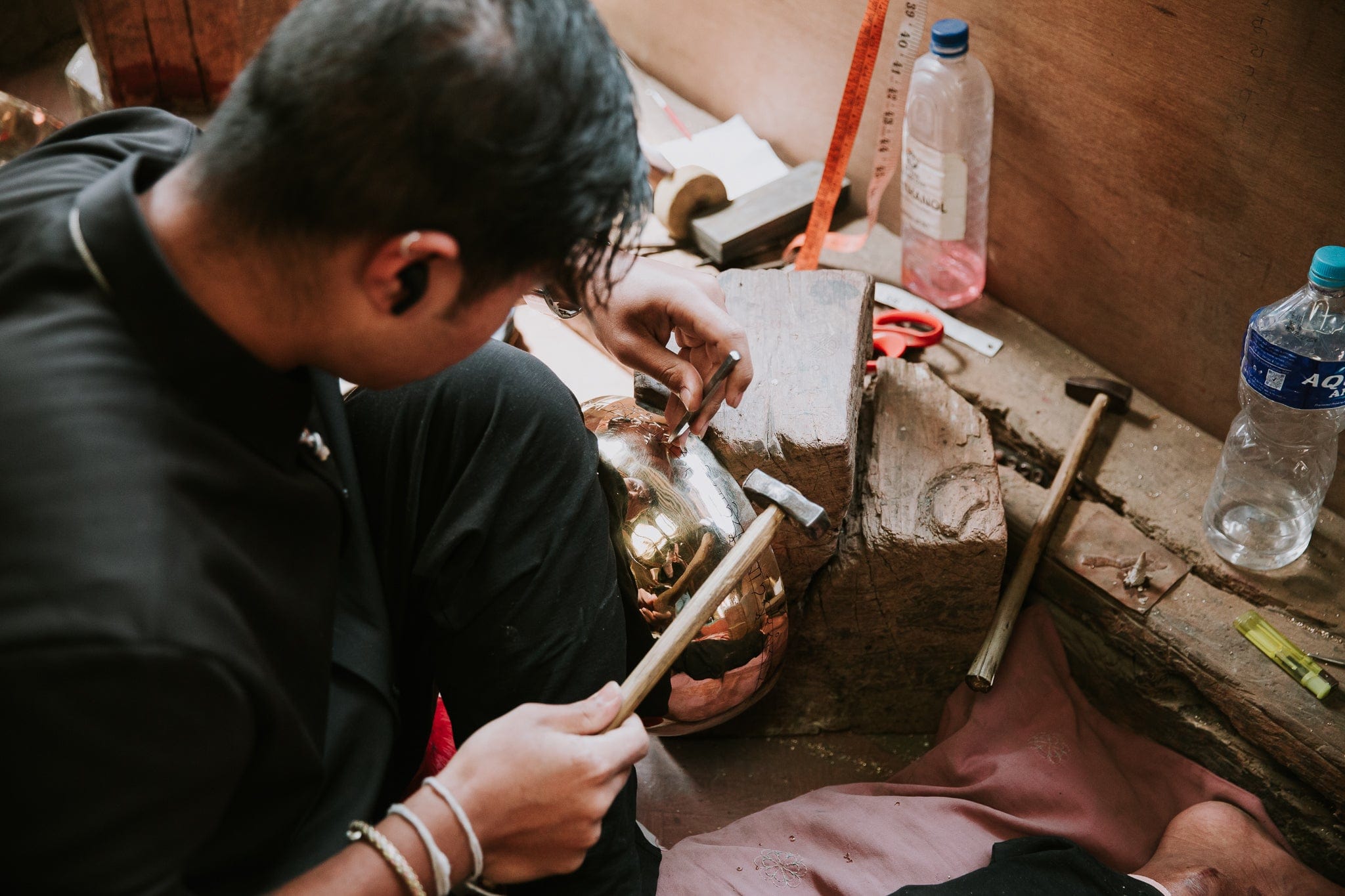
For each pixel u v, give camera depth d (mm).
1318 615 1633
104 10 2207
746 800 1765
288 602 877
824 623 1723
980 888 1344
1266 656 1603
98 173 938
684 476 1432
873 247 2234
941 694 1817
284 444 869
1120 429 1891
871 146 2205
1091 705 1784
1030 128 1850
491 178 745
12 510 717
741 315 1741
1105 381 1894
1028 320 2072
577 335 2053
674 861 1458
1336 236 1513
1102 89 1700
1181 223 1704
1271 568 1679
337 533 954
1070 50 1711
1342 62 1396
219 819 815
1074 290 1948
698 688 1444
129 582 717
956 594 1671
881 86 2102
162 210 792
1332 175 1477
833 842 1513
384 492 1199
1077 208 1854
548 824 950
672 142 2424
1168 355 1851
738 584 1405
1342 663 1585
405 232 757
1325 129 1454
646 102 2605
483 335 876
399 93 716
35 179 909
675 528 1387
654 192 2246
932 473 1698
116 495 736
